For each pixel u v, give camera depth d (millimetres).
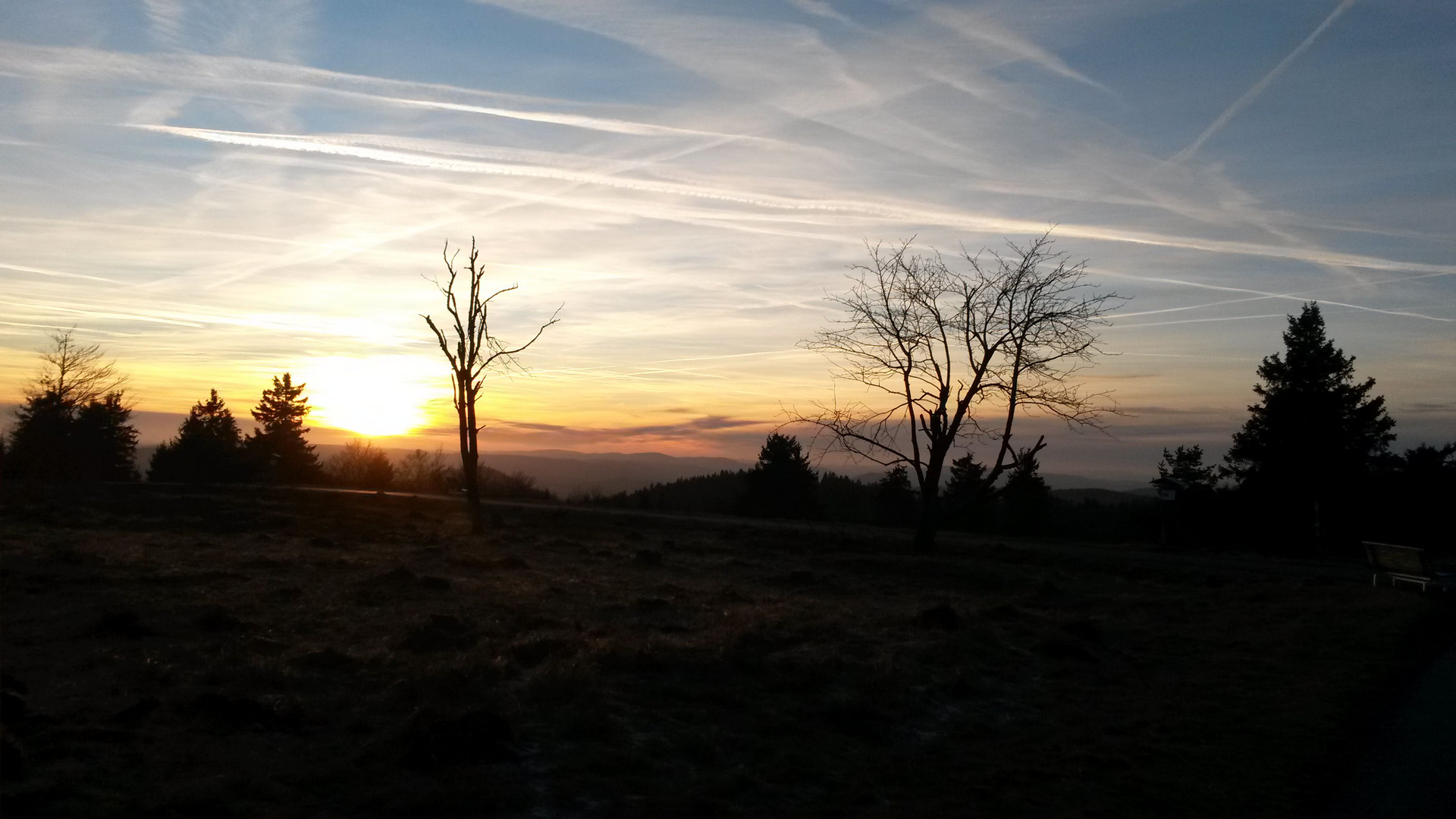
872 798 7488
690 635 14008
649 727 8891
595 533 37594
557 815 6742
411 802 6598
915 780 7992
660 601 17406
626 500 58844
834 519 63656
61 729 7672
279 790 6730
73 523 32031
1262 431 49594
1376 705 10992
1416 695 11531
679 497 78375
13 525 30438
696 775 7820
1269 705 10969
